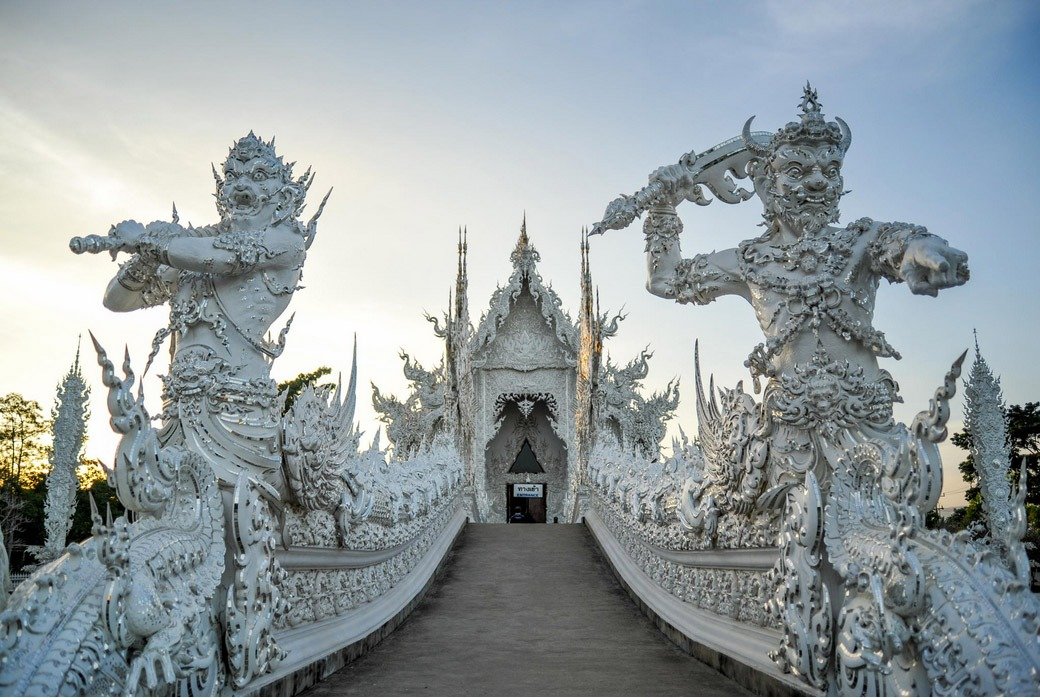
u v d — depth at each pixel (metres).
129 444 4.94
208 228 6.99
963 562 4.65
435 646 9.57
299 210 7.04
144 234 6.32
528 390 31.28
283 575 6.35
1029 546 4.73
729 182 7.82
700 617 9.01
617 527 15.08
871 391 6.28
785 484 6.46
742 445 6.96
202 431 6.24
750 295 7.18
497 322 31.03
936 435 4.96
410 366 30.12
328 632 8.27
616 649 9.37
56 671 3.78
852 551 5.38
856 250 6.46
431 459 17.77
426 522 13.88
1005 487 4.98
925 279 5.56
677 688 7.18
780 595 6.02
